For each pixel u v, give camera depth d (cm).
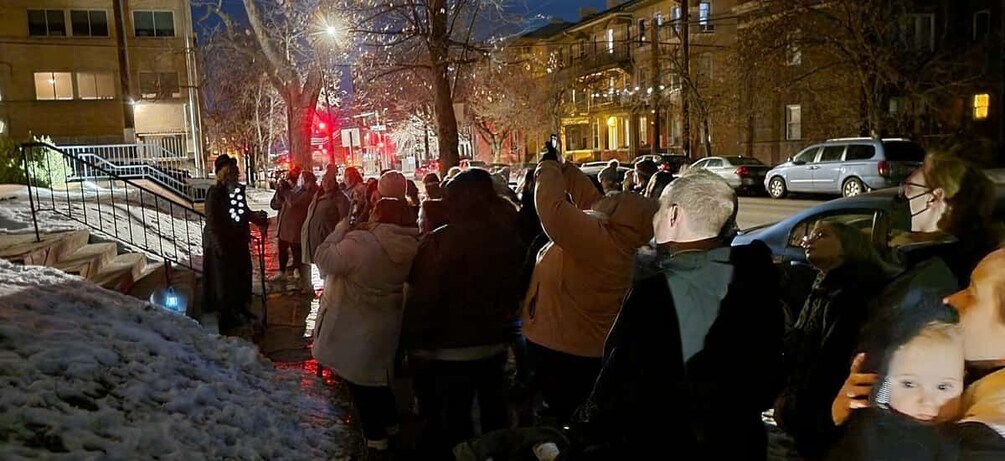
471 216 394
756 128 3388
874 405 193
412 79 3675
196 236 1257
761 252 234
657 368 217
